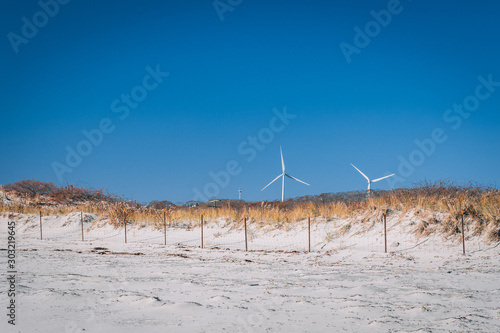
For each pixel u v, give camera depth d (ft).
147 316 19.24
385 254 50.11
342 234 61.98
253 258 49.24
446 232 54.39
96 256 50.34
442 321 17.47
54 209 108.99
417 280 29.89
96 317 19.06
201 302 22.17
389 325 16.98
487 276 31.76
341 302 21.79
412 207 62.80
